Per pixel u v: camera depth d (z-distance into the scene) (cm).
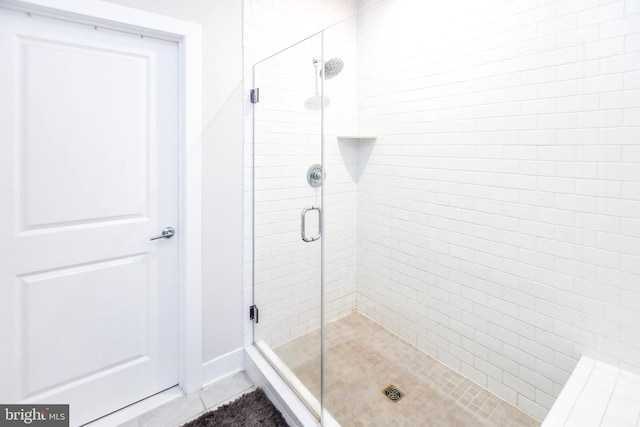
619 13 128
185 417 160
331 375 193
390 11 225
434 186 206
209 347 185
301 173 182
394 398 176
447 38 192
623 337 135
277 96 187
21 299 135
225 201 184
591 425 110
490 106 174
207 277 180
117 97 150
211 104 173
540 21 152
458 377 195
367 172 248
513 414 167
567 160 146
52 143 137
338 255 238
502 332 176
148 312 168
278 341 187
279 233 187
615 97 131
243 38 182
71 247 144
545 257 156
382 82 233
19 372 136
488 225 179
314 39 186
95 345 154
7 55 126
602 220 138
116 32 148
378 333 239
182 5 158
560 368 154
